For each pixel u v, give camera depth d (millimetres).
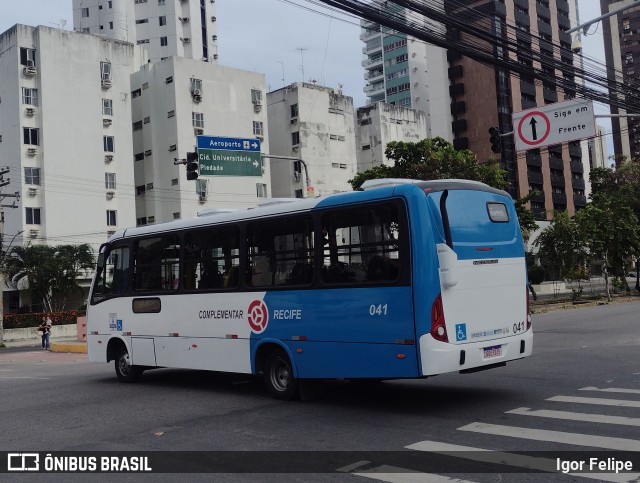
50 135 45031
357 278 8594
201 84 50969
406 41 89188
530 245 53469
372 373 8328
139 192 52188
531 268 54562
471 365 8109
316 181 56281
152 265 12109
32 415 9656
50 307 42594
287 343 9492
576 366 11750
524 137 19000
